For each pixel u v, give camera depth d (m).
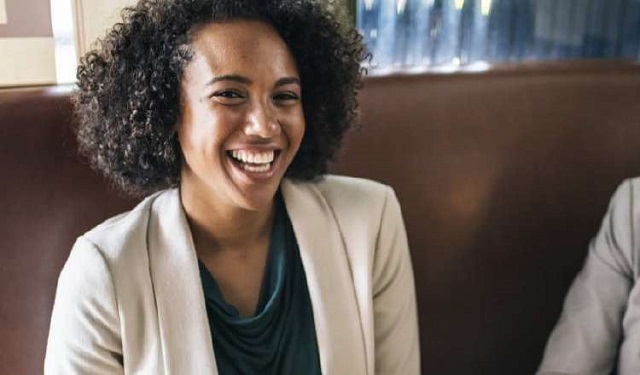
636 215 1.21
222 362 0.95
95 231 0.98
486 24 1.54
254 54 0.86
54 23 1.34
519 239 1.36
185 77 0.88
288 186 1.02
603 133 1.37
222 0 0.88
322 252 1.00
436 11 1.52
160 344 0.93
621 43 1.61
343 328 0.98
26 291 1.19
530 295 1.38
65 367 0.94
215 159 0.88
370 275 1.01
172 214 0.97
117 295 0.92
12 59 1.31
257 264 1.00
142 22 0.91
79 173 1.19
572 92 1.36
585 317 1.22
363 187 1.07
